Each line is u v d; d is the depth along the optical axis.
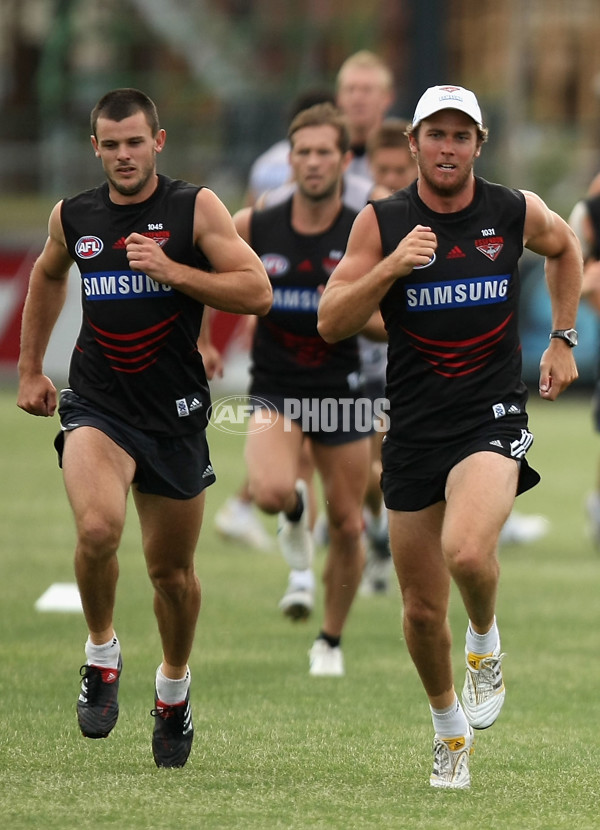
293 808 17.11
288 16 108.75
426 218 18.30
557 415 69.38
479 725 18.20
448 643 18.45
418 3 83.44
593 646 28.09
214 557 38.41
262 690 24.19
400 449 18.39
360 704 23.25
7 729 20.97
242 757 19.80
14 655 26.19
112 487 18.14
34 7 115.44
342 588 25.81
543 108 115.81
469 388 18.19
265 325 27.11
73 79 103.94
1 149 92.56
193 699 23.48
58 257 19.41
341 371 26.91
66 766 18.97
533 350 69.25
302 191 27.03
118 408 18.75
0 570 34.88
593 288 37.50
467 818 16.81
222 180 91.56
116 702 18.95
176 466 18.78
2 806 16.89
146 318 18.53
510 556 39.34
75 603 31.00
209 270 18.98
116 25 108.19
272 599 32.62
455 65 116.06
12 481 49.44
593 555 39.47
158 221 18.53
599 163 92.75
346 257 18.64
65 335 65.31
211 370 27.34
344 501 26.00
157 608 19.17
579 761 19.91
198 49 107.31
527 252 69.06
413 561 18.31
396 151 31.73
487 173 90.50
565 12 116.19
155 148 18.56
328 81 103.88
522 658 27.02
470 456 17.97
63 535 39.91
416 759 19.86
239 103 95.50
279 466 26.58
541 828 16.44
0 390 74.62
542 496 48.78
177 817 16.56
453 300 18.09
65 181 91.75
